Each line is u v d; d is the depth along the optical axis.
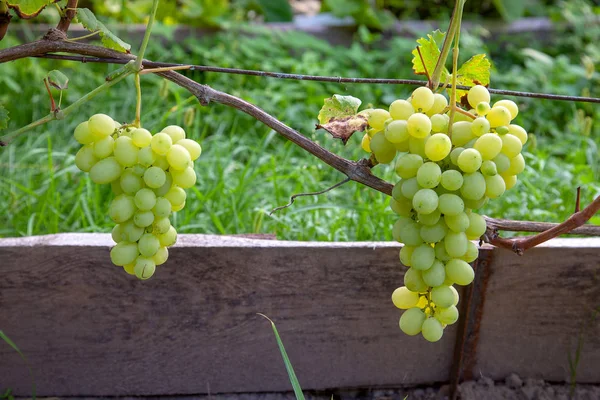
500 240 1.58
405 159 1.37
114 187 1.45
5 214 2.45
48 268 1.80
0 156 2.93
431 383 1.99
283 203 2.55
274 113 3.68
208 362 1.90
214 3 4.73
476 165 1.34
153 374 1.90
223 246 1.82
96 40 4.25
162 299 1.84
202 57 4.27
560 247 1.85
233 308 1.86
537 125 3.96
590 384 1.99
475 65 1.52
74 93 3.63
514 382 1.96
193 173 1.42
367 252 1.84
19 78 3.72
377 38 4.89
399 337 1.92
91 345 1.87
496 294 1.89
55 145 3.18
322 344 1.91
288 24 4.97
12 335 1.84
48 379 1.89
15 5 1.48
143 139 1.38
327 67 4.27
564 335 1.93
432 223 1.38
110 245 1.80
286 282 1.85
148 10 4.83
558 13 5.33
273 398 1.95
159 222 1.43
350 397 2.00
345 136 1.48
